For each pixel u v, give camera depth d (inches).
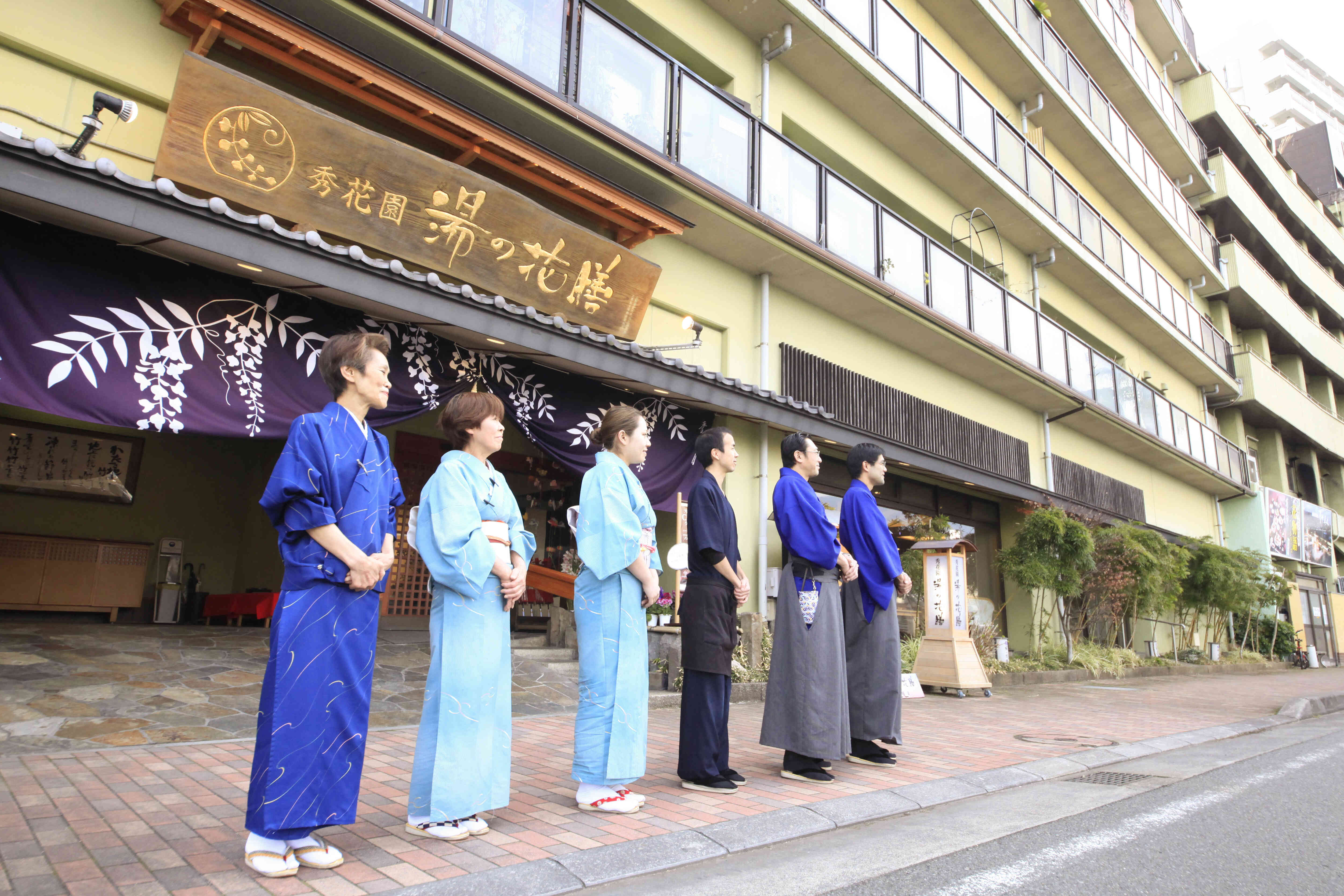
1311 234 1161.4
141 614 339.6
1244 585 612.1
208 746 153.9
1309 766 186.1
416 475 356.5
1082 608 500.7
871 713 170.4
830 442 358.6
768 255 343.9
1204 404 879.1
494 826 112.3
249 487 380.2
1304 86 2155.5
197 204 158.1
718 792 136.7
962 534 490.3
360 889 85.4
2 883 82.2
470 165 253.6
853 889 93.7
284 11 207.5
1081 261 585.9
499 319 216.4
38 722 155.2
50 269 160.9
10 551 302.0
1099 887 95.7
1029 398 540.1
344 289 182.7
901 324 418.3
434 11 225.8
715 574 142.9
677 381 271.1
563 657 285.3
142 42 199.8
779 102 398.3
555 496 389.1
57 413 158.9
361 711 95.8
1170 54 927.7
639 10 331.0
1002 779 159.8
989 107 514.0
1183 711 297.4
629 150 274.1
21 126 181.0
